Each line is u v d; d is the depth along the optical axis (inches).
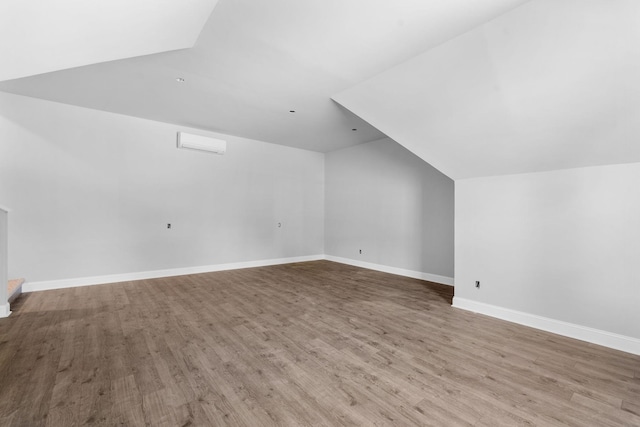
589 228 106.0
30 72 73.3
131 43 79.9
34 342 97.3
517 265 123.9
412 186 210.4
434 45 99.7
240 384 75.4
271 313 130.0
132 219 184.5
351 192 257.4
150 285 174.2
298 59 110.6
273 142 245.3
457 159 135.6
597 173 104.2
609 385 77.0
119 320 118.3
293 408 66.4
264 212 245.8
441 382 77.7
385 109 135.8
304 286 179.0
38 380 75.3
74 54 72.5
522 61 89.3
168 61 113.0
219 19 87.2
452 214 187.3
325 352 94.0
